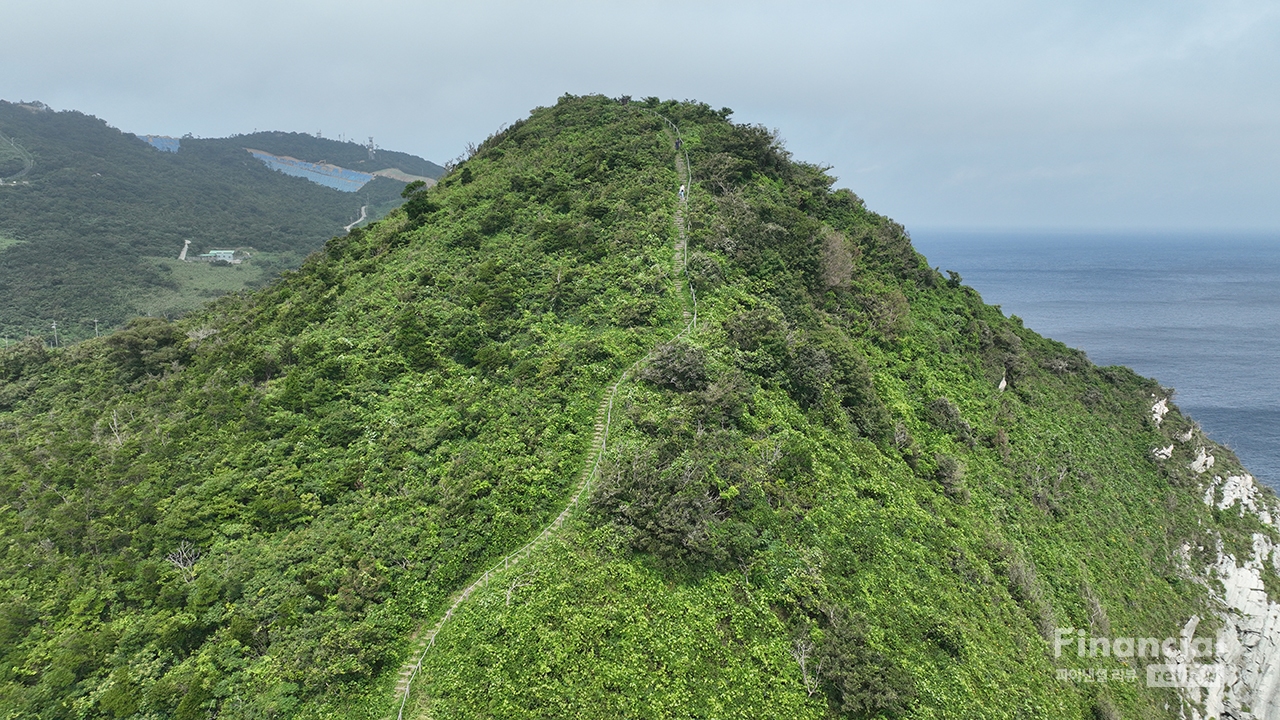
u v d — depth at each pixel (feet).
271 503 111.65
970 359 214.28
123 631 92.07
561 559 93.71
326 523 107.55
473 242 193.26
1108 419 235.20
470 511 105.19
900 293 214.90
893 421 155.74
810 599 94.22
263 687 82.07
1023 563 138.21
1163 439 231.91
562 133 268.62
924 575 113.19
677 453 110.11
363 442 125.49
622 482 103.24
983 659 102.73
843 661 85.92
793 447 119.14
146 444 140.56
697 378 129.90
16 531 120.57
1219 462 242.78
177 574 100.94
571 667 80.84
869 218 266.57
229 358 170.71
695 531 94.53
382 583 94.63
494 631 85.25
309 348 154.30
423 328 153.28
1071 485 187.42
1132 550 179.52
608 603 87.61
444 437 122.62
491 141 302.66
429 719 78.64
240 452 126.41
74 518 117.19
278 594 93.91
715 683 82.28
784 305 173.37
